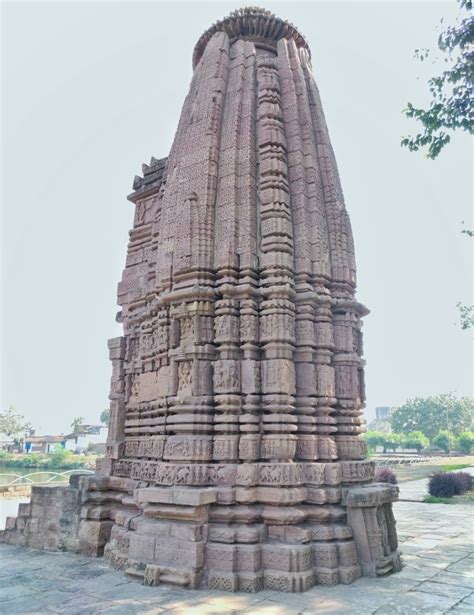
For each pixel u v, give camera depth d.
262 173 10.35
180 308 9.70
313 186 10.60
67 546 10.38
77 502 10.51
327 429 9.27
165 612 6.45
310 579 7.55
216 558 7.64
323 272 10.04
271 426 8.73
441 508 18.19
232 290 9.41
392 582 7.80
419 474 36.84
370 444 88.62
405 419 98.69
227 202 10.12
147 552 8.09
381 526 8.64
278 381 8.92
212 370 9.30
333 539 8.16
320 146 11.38
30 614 6.43
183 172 10.80
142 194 14.05
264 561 7.71
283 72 11.80
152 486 9.19
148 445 10.20
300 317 9.62
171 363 9.63
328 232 10.68
